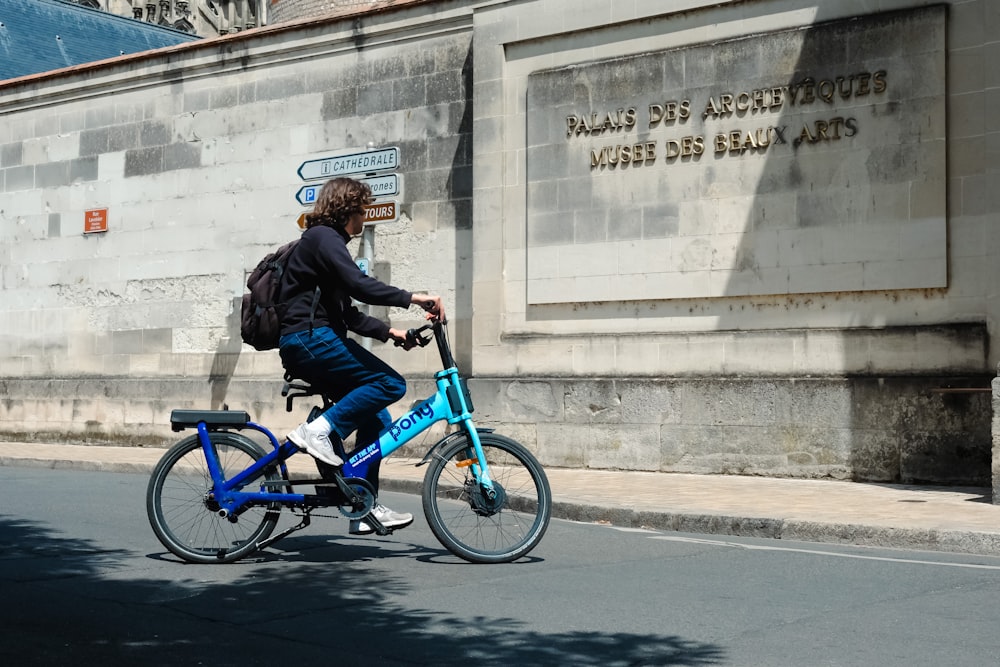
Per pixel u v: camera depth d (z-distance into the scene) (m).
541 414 13.41
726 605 5.78
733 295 12.31
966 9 11.14
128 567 6.81
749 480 11.68
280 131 16.31
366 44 15.58
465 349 14.68
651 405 12.70
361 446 6.97
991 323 10.94
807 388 11.77
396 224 15.27
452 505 7.05
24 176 18.75
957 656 4.76
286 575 6.57
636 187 12.95
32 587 6.21
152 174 17.48
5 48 31.80
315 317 6.80
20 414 18.55
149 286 17.45
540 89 13.66
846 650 4.86
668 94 12.77
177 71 17.20
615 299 13.05
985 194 11.00
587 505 9.55
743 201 12.27
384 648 4.91
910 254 11.33
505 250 13.88
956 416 11.02
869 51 11.59
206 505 6.95
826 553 7.57
